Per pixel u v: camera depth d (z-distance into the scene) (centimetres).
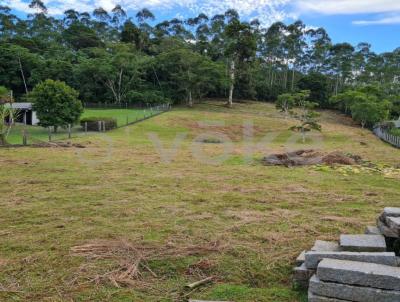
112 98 5247
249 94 6244
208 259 490
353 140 3175
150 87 5503
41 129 2897
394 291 345
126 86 5269
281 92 6494
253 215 710
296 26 7744
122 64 5209
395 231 442
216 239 566
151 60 5609
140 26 8656
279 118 4472
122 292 413
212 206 784
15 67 5197
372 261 389
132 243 546
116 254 508
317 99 6144
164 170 1282
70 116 2645
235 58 5772
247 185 1034
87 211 732
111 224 646
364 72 7588
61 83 2680
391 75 7444
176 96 5475
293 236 586
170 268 469
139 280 441
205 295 408
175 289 421
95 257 498
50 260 491
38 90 2616
